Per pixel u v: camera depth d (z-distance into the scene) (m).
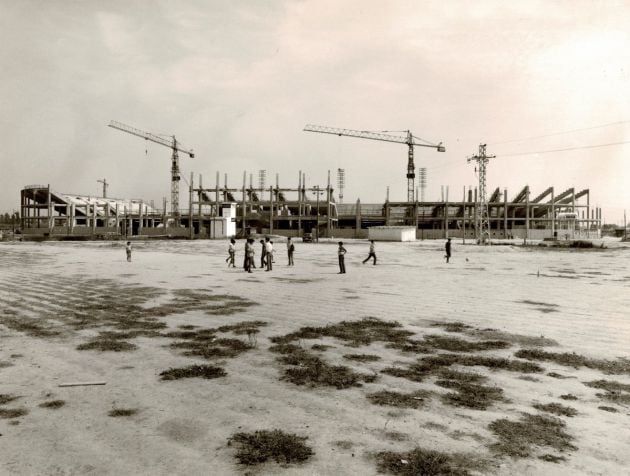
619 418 5.29
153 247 57.66
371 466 4.18
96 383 6.58
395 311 12.54
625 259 35.75
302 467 4.18
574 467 4.14
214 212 105.81
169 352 8.34
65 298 15.09
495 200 110.75
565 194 109.31
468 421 5.22
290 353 8.23
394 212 109.44
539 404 5.73
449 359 7.78
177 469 4.16
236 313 12.28
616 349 8.44
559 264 30.53
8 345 8.87
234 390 6.33
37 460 4.33
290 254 29.72
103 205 111.19
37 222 105.69
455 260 34.53
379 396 6.04
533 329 10.16
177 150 131.00
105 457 4.39
